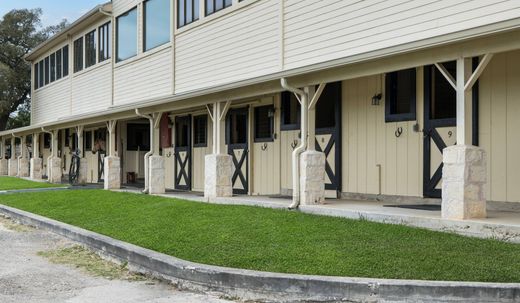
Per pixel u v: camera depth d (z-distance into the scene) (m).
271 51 12.08
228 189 11.89
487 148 8.36
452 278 5.24
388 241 6.75
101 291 5.90
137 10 17.75
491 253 5.99
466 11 8.24
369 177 10.27
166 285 6.18
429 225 7.35
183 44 15.36
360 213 8.31
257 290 5.48
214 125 11.95
